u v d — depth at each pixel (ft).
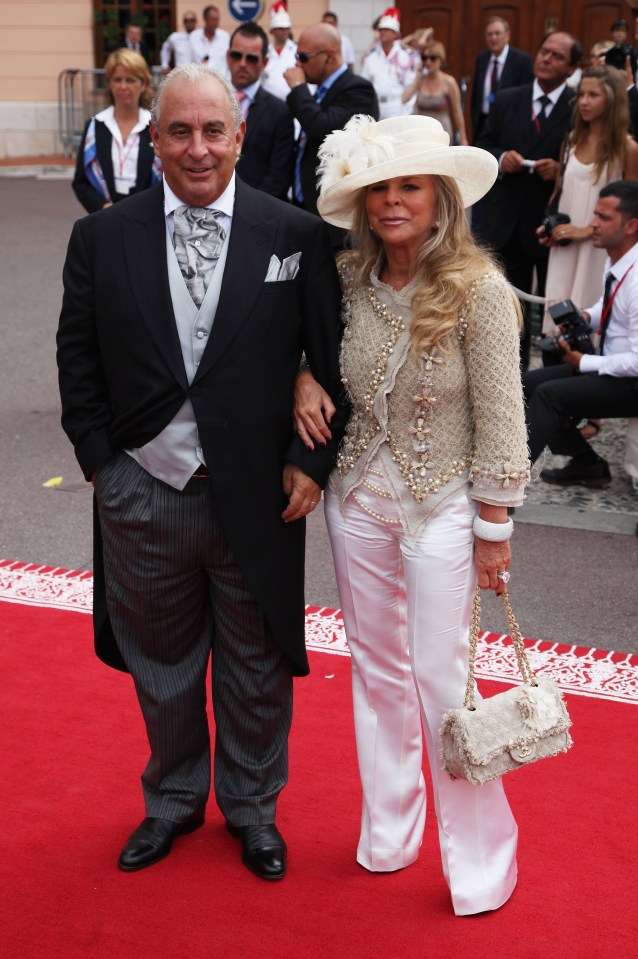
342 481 8.74
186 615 9.34
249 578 8.82
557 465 19.51
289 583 9.08
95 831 10.00
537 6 53.83
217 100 8.10
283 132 21.74
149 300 8.47
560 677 12.66
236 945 8.58
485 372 7.98
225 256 8.50
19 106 58.80
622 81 20.44
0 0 57.21
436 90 34.24
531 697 8.49
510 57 37.65
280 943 8.61
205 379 8.50
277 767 9.70
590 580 15.15
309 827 10.10
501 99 23.52
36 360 25.41
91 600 14.51
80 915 8.91
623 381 16.58
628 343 16.84
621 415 16.84
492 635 13.64
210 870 9.52
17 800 10.41
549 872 9.41
